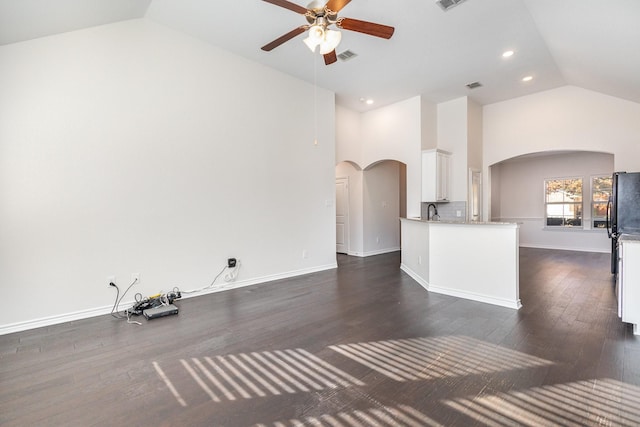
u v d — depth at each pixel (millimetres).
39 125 2951
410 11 3365
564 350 2371
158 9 3375
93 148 3232
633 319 2645
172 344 2580
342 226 7418
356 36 3857
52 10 2682
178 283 3820
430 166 5820
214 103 4117
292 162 5039
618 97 5207
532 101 5992
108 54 3314
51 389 1954
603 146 5359
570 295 3818
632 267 2645
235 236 4344
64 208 3084
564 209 7734
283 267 4918
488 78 5203
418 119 5969
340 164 7418
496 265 3510
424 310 3334
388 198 7688
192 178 3932
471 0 3191
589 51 3869
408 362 2236
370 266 5828
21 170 2877
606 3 2777
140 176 3531
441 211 6316
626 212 4594
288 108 4973
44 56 2969
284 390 1929
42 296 2984
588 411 1679
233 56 4301
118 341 2645
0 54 2773
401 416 1677
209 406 1780
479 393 1859
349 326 2916
